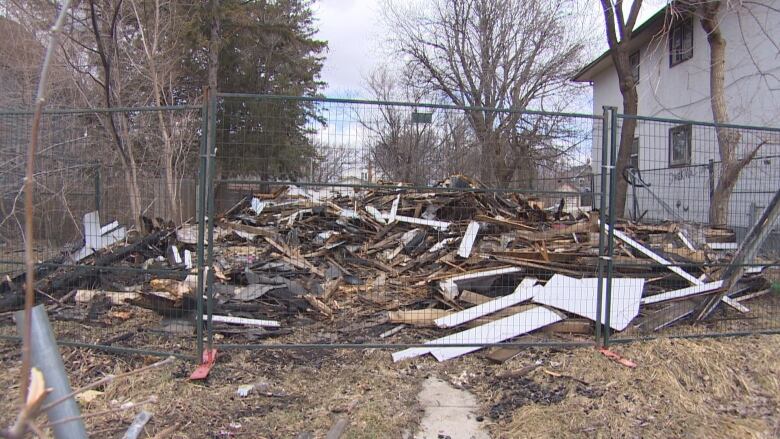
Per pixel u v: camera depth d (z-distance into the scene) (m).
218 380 4.05
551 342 4.82
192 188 8.14
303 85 27.25
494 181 6.49
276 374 4.23
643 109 17.20
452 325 5.18
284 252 7.45
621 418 3.65
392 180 5.72
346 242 7.93
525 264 6.12
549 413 3.68
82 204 6.84
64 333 4.96
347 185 4.54
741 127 5.10
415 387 4.10
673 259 6.38
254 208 9.32
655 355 4.57
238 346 4.46
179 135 12.22
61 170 6.45
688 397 3.96
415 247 7.55
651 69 16.62
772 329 5.35
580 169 6.82
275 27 23.06
